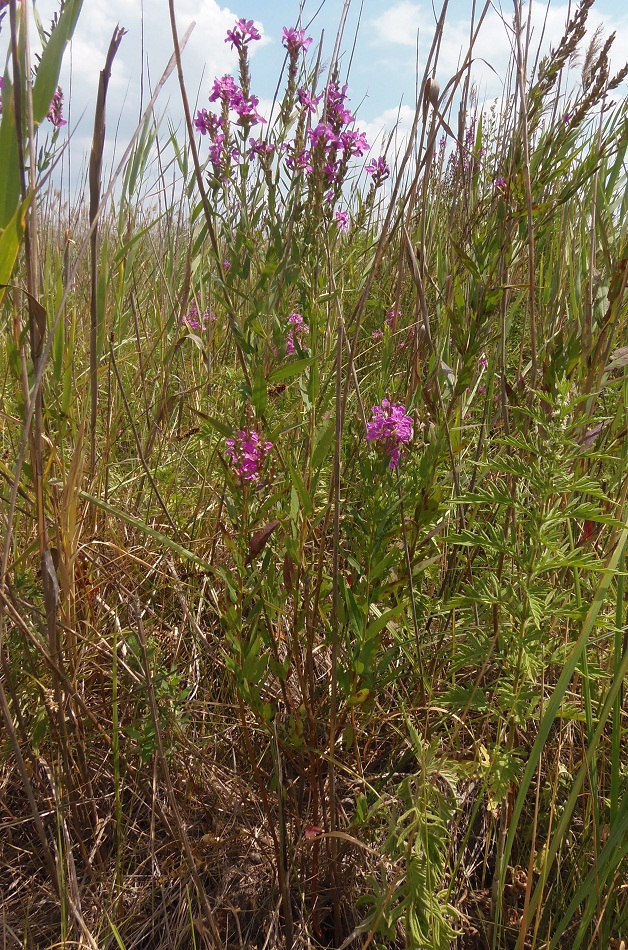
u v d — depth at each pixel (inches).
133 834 77.8
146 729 73.0
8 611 65.8
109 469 107.7
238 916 72.1
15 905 70.9
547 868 57.0
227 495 90.6
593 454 57.9
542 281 103.0
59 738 74.0
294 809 77.0
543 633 60.2
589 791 69.8
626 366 87.7
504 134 79.6
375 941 66.7
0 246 50.8
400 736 82.5
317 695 82.0
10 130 49.3
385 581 69.9
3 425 101.1
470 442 86.7
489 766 60.6
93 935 68.4
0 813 77.4
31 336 60.1
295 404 92.6
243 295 70.5
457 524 85.7
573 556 58.2
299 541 67.6
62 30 52.5
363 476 69.2
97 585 84.5
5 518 83.8
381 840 71.6
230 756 84.4
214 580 93.3
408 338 100.0
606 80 66.2
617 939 62.6
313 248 72.6
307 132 72.6
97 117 60.6
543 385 73.0
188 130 62.3
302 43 72.7
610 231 97.6
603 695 71.6
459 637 82.3
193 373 127.7
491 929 66.8
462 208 98.7
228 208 73.6
